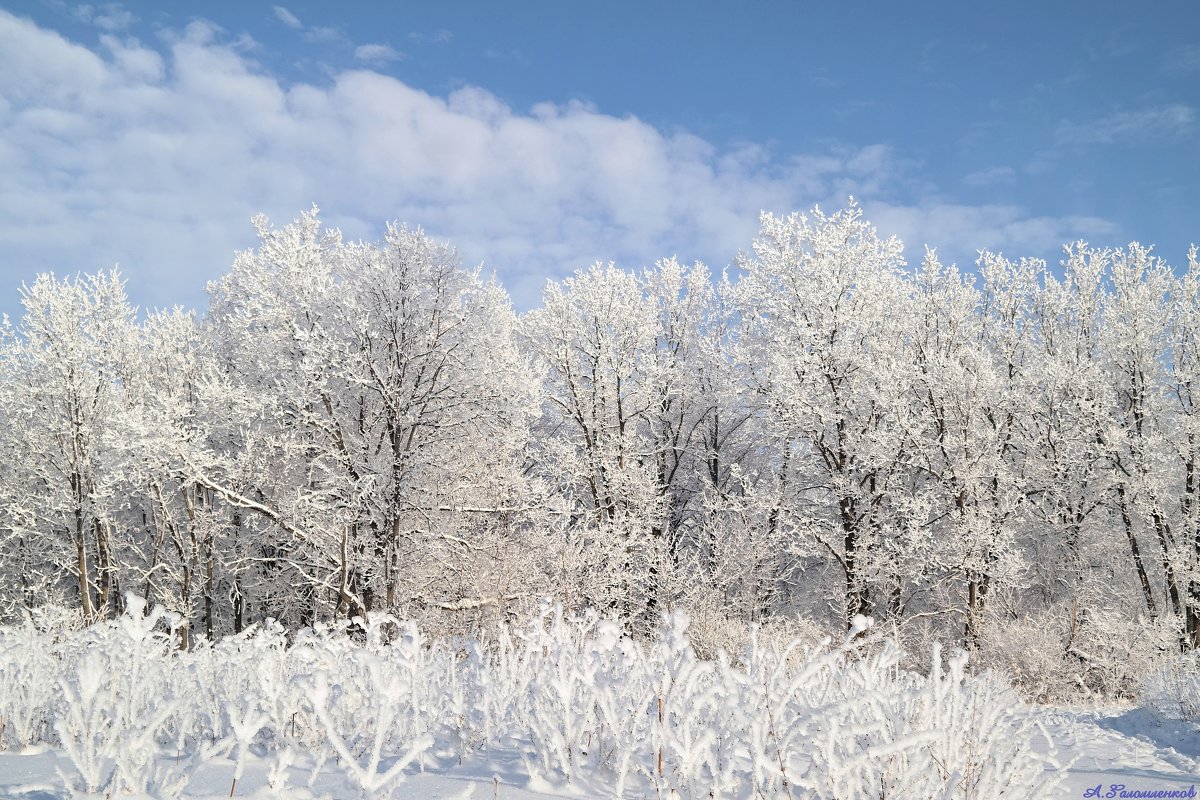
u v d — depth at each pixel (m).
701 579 18.36
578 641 5.57
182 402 18.84
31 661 4.74
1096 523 19.36
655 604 18.86
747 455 24.08
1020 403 19.75
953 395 19.00
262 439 17.44
